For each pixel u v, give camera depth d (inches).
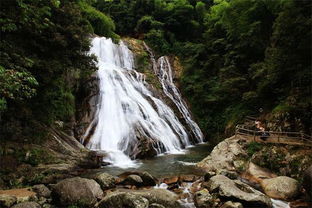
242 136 628.4
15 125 471.5
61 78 593.3
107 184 409.7
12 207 299.0
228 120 921.5
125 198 321.7
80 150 557.0
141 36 1471.5
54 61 482.3
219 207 349.7
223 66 1067.9
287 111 647.1
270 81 719.1
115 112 759.7
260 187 441.4
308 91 609.9
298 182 427.2
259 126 708.7
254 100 840.9
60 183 356.5
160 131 777.6
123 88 875.4
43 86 514.9
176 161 612.1
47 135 527.2
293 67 642.8
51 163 475.2
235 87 896.9
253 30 884.0
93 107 741.9
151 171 521.3
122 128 711.1
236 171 515.5
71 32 502.3
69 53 518.9
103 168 540.1
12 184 395.5
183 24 1507.1
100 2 1660.9
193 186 430.0
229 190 367.2
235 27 1001.5
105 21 1311.5
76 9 543.8
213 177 418.3
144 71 1172.5
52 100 568.1
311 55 622.8
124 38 1391.5
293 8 620.4
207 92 1059.9
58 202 339.0
